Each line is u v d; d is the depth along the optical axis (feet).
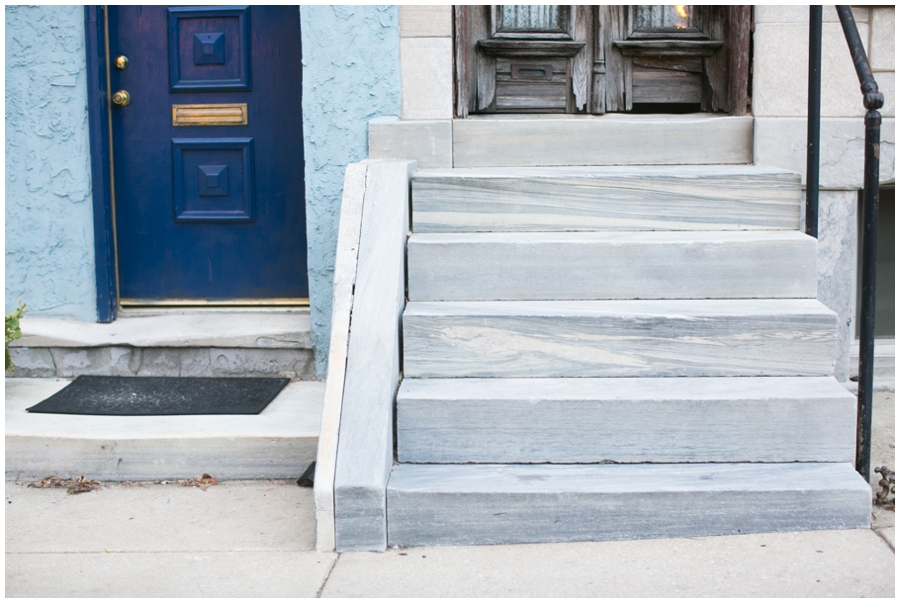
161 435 9.87
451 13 12.05
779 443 8.50
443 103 12.03
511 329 9.05
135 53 12.84
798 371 8.98
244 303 13.20
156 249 13.14
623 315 8.98
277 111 12.89
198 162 13.04
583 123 11.99
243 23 12.74
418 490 7.97
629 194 10.32
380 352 8.69
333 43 11.89
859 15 11.75
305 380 12.14
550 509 7.97
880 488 8.94
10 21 12.15
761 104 11.81
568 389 8.74
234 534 8.43
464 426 8.58
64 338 12.03
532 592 7.01
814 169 9.93
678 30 12.96
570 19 12.91
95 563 7.76
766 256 9.57
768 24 11.73
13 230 12.45
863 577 7.14
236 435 9.85
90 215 12.49
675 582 7.13
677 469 8.42
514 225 10.40
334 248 12.03
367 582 7.27
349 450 8.09
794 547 7.72
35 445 9.93
